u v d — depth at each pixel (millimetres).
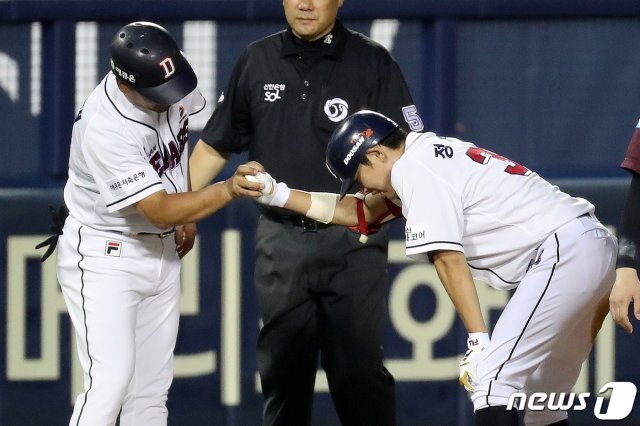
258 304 20953
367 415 19047
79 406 16312
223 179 21422
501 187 15906
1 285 20953
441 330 20938
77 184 16859
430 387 20969
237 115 18969
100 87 16469
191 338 20953
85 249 16703
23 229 21000
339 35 18406
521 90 21328
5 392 20938
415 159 15797
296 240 18328
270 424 19328
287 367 18938
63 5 21000
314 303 18750
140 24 16203
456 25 21078
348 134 16062
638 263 15242
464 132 21344
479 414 15516
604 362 20844
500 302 20844
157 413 17422
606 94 21344
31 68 21219
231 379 20969
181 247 17938
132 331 16719
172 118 16938
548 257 15844
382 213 17156
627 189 20984
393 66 18656
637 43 21250
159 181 16250
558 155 21406
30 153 21297
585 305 15891
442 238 15414
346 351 18641
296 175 18312
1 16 20969
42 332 20969
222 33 21297
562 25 21234
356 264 18359
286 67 18375
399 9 20875
